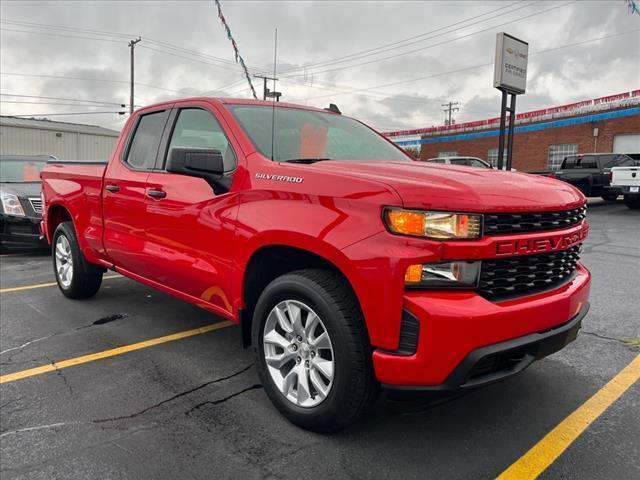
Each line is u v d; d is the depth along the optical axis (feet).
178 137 12.80
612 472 8.05
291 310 9.34
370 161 10.77
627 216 46.57
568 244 9.15
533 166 94.22
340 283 8.65
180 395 10.80
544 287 8.92
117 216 14.20
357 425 9.46
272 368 9.78
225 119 11.48
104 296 18.63
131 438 9.10
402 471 8.09
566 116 88.28
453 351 7.52
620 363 12.23
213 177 10.71
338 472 8.09
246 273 10.12
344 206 8.38
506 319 7.78
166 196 12.17
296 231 8.84
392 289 7.70
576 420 9.63
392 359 7.75
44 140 98.58
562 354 12.79
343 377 8.36
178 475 8.04
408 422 9.57
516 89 43.78
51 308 17.16
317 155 11.44
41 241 26.71
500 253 7.98
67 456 8.56
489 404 10.25
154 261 12.59
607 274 21.84
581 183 55.62
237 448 8.77
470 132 103.71
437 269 7.69
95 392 10.94
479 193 8.04
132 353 13.17
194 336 14.46
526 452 8.61
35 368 12.22
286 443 8.91
